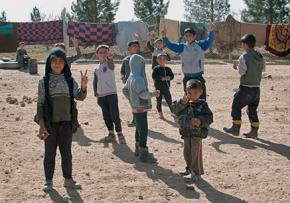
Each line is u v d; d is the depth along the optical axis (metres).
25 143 9.07
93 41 30.22
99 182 6.92
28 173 7.30
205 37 30.19
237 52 38.56
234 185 6.84
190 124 6.80
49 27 29.83
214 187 6.75
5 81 17.98
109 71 9.15
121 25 30.17
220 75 21.45
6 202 6.12
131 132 10.17
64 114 6.38
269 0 45.94
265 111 12.59
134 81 7.59
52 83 6.29
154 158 7.95
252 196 6.43
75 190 6.57
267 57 37.84
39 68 24.22
